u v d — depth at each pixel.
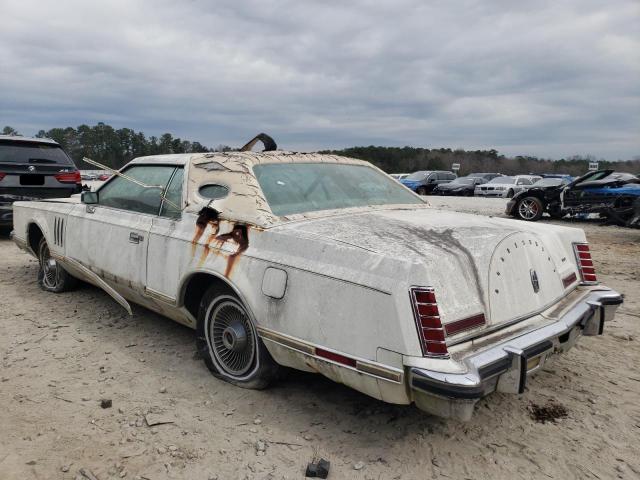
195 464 2.55
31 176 8.68
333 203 3.51
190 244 3.42
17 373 3.52
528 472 2.55
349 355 2.49
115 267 4.15
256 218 3.12
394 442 2.77
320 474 2.47
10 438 2.74
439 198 25.11
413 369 2.27
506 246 2.81
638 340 4.31
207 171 3.62
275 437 2.79
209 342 3.50
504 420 3.02
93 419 2.94
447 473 2.53
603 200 13.27
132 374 3.53
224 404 3.13
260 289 2.92
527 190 14.75
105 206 4.50
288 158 3.73
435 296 2.33
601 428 2.95
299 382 3.43
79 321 4.58
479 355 2.38
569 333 2.97
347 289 2.51
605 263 7.76
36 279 6.09
